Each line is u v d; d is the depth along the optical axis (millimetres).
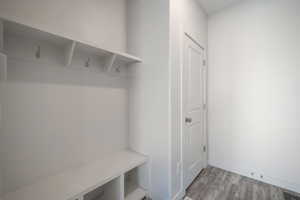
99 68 1617
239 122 2367
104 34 1655
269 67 2104
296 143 1936
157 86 1697
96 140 1615
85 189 1110
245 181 2184
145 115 1804
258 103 2199
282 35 2002
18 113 1088
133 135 1926
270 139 2113
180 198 1800
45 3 1197
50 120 1257
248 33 2258
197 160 2328
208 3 2297
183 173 1882
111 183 1475
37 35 1071
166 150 1642
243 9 2285
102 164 1517
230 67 2438
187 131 2002
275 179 2078
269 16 2088
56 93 1289
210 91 2648
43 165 1223
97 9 1582
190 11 2047
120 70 1852
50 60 1234
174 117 1700
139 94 1852
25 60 1111
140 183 1819
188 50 2018
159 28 1662
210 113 2656
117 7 1803
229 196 1858
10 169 1060
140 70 1828
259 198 1818
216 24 2559
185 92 1943
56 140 1296
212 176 2320
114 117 1802
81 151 1482
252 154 2260
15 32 1015
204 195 1882
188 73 2025
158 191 1704
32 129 1157
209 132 2674
